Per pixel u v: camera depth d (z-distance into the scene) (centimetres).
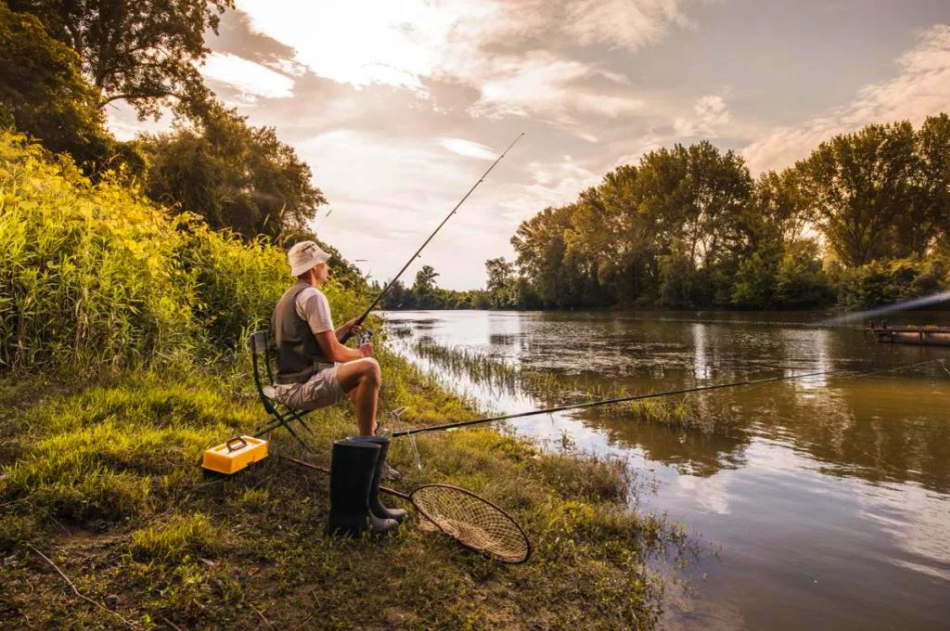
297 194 4347
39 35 1730
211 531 295
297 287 388
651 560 359
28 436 359
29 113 1661
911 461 595
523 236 9294
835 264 5984
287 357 387
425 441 522
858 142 5581
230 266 764
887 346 2134
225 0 3138
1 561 250
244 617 244
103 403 433
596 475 511
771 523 425
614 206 7175
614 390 1101
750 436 712
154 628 228
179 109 3225
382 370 887
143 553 272
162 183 2470
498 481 451
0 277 482
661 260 6312
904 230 5638
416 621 258
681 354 1856
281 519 326
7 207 541
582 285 7756
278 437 438
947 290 3956
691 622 288
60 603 232
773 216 6362
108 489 308
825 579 338
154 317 586
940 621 294
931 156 5459
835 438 702
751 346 2161
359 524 315
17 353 478
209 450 353
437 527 336
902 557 369
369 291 1074
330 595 267
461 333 3105
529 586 305
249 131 3969
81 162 1803
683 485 516
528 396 1027
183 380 555
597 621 282
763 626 287
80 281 522
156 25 2866
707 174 6244
